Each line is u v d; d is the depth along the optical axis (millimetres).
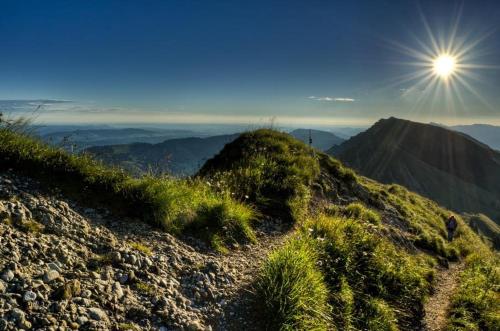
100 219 8227
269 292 7191
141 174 9789
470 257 19188
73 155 9320
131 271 6648
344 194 20656
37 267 5758
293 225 13227
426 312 11312
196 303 6797
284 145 20609
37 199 7656
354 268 10430
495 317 11305
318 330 6852
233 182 14383
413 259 15133
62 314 4988
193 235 9672
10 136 8727
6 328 4426
